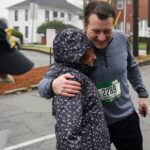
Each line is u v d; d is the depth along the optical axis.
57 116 2.75
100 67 3.35
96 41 3.18
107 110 3.46
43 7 67.94
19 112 8.43
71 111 2.72
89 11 3.11
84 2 19.31
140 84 3.85
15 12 68.69
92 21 3.08
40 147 6.23
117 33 3.48
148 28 21.02
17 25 68.25
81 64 2.88
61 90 2.78
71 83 2.78
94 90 2.90
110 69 3.38
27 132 6.95
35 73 13.14
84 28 3.21
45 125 7.38
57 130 2.75
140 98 3.90
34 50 27.95
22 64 2.03
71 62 2.86
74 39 2.84
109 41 3.34
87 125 2.85
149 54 20.91
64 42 2.85
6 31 2.00
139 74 3.84
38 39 63.75
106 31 3.12
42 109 8.70
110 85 3.40
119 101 3.48
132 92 10.19
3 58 2.00
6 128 7.16
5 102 9.48
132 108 3.60
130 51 3.69
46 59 21.14
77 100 2.76
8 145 6.25
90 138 2.83
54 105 2.84
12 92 10.52
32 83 11.41
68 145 2.66
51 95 2.96
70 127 2.68
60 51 2.87
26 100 9.70
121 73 3.45
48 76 3.10
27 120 7.73
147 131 6.87
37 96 10.13
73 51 2.83
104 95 3.40
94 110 2.88
